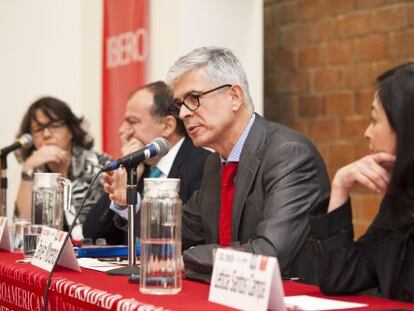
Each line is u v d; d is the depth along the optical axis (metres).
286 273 2.96
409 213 2.33
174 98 3.31
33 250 3.29
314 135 6.68
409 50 5.94
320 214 2.49
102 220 4.49
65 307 2.57
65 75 7.66
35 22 7.84
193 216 3.66
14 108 7.90
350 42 6.37
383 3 6.11
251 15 5.92
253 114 3.34
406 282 2.41
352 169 2.43
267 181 3.13
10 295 3.06
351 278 2.41
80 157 5.46
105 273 2.85
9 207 7.49
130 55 6.53
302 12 6.78
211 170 3.59
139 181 4.57
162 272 2.33
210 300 2.17
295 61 6.86
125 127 4.63
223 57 3.25
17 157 5.68
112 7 6.77
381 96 2.38
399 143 2.31
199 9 5.85
